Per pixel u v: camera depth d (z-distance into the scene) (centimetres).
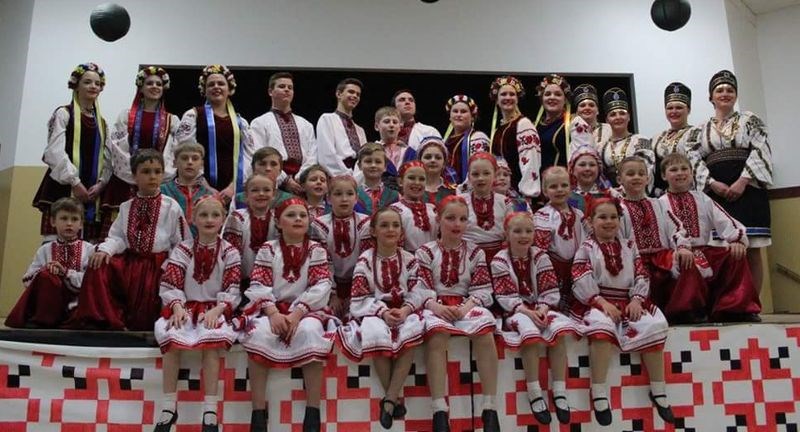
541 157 407
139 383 262
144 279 292
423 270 283
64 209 311
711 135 390
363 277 280
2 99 517
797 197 534
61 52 505
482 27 548
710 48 553
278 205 286
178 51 520
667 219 325
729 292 310
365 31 539
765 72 566
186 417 257
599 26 554
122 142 364
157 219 301
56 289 293
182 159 330
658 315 279
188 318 263
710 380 283
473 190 321
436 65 541
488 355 264
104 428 259
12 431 257
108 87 507
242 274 300
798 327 292
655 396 273
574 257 302
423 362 268
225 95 382
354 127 412
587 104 421
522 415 269
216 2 530
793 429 284
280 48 530
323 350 254
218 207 279
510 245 294
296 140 395
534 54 547
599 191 363
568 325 270
